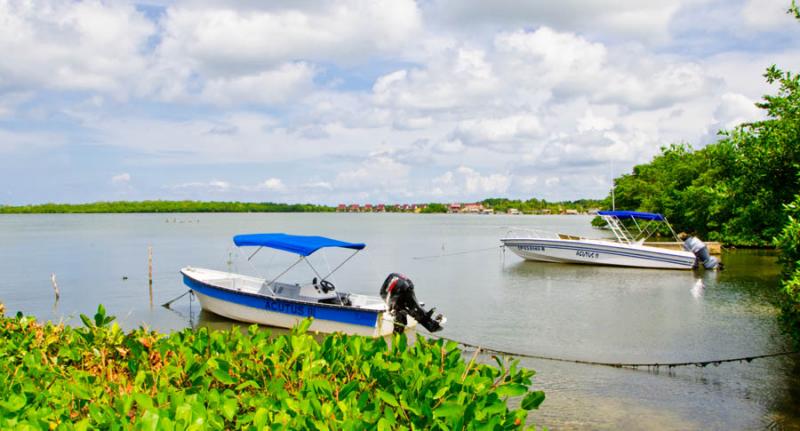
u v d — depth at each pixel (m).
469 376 3.71
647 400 9.55
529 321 16.84
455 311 18.53
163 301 21.09
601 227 84.25
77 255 39.72
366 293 23.36
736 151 11.73
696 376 10.89
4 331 5.75
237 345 4.40
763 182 11.09
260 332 4.61
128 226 95.56
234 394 3.66
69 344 5.02
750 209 11.36
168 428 2.78
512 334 15.12
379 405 3.38
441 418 3.13
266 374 4.03
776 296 20.61
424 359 4.04
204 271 21.22
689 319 16.78
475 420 2.97
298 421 3.05
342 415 3.28
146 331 5.15
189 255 39.97
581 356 12.72
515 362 4.06
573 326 16.06
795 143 10.32
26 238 59.75
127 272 29.75
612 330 15.46
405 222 134.38
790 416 8.71
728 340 14.02
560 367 11.69
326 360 4.27
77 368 4.71
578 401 9.55
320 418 3.13
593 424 8.51
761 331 14.95
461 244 53.44
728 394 9.79
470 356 12.87
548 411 9.08
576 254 31.95
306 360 3.93
